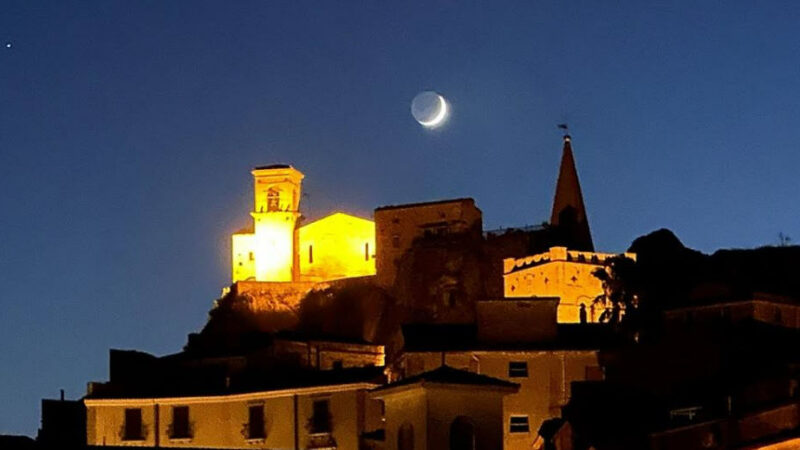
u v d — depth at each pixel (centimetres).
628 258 14850
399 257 18288
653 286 13738
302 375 12062
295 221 19675
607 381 10731
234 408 11531
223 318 18512
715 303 11462
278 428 11400
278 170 19775
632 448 9125
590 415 9981
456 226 18088
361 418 11169
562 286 15125
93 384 12438
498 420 7869
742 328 10975
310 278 19400
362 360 14788
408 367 10819
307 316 18425
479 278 17562
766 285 12312
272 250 19600
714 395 9588
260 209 19750
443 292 17512
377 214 18538
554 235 18325
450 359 10781
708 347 10606
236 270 19875
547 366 10794
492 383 7988
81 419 12619
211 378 12925
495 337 11050
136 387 12338
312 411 11319
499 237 18025
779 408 8788
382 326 17650
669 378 10581
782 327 11150
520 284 15625
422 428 7762
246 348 14600
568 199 19100
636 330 11675
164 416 11644
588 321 14788
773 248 14025
